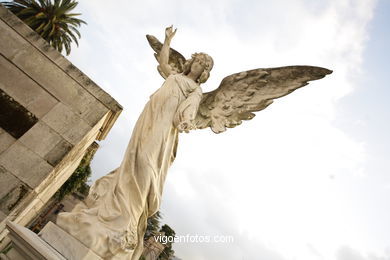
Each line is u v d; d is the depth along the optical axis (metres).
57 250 2.66
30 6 21.86
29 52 4.81
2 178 4.01
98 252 2.83
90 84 5.01
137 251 3.42
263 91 5.56
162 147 3.78
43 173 4.23
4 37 4.73
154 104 4.07
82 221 2.94
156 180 3.64
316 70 5.20
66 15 22.75
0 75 4.54
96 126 5.09
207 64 4.85
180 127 3.92
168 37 4.96
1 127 4.29
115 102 5.05
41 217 21.78
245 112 5.60
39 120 4.51
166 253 26.14
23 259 2.32
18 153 4.21
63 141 4.51
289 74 5.37
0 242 3.92
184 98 4.29
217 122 5.63
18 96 4.54
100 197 3.38
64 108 4.71
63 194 22.66
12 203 3.93
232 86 5.69
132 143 3.76
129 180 3.42
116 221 3.11
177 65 6.09
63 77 4.88
